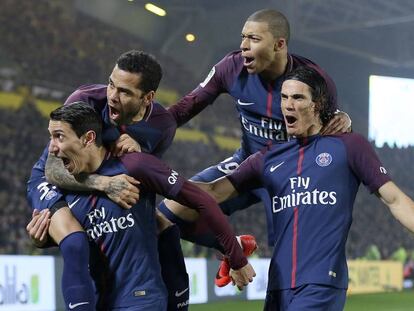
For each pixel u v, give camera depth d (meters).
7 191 35.06
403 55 60.97
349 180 7.82
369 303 34.72
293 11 52.59
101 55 46.69
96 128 7.37
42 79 41.50
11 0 43.59
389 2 54.31
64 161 7.37
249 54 8.87
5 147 36.66
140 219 7.48
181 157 45.44
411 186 60.69
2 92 38.78
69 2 46.59
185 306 8.40
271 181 7.99
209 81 9.75
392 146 61.59
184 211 9.14
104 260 7.45
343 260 7.73
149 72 7.59
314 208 7.70
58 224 7.37
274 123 9.35
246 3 51.94
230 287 33.62
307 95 7.73
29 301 23.75
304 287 7.57
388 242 52.62
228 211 9.46
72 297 7.15
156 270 7.54
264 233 44.75
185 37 52.69
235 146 50.00
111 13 48.84
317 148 7.88
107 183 7.30
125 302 7.33
